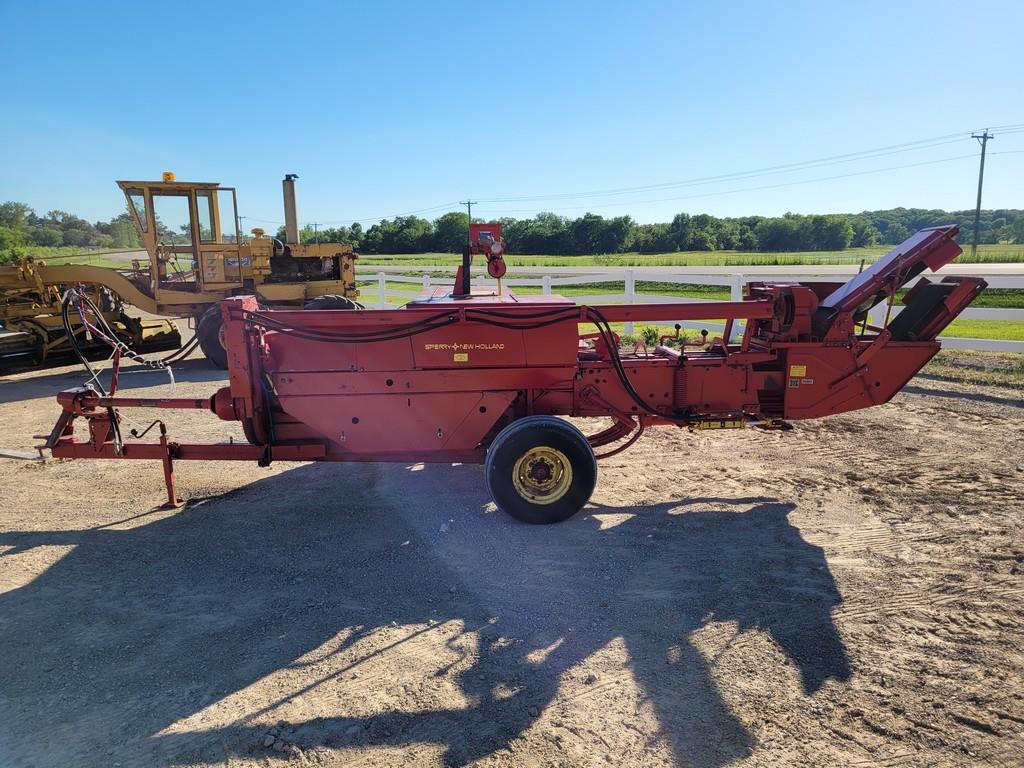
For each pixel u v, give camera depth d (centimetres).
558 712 295
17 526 507
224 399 507
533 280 2541
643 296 1992
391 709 299
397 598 397
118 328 1240
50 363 1170
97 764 270
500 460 478
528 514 489
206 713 299
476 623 368
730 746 272
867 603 377
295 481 602
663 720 288
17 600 400
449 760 268
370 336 494
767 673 318
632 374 536
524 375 505
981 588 390
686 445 677
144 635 362
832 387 541
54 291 1157
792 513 504
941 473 577
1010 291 1861
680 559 436
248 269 1195
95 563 446
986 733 276
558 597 393
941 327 547
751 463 618
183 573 432
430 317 491
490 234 569
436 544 468
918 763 261
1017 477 562
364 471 627
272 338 498
